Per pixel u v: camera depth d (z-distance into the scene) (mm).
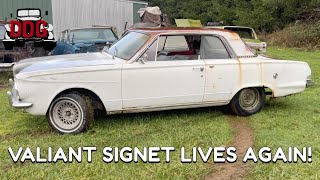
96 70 5680
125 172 4387
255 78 6613
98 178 4242
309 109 7148
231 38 6625
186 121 6352
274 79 6734
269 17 32156
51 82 5539
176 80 6117
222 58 6531
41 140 5398
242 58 6609
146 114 6695
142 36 6223
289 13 30938
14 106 5484
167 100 6125
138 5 23688
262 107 6867
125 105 5910
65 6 20266
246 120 6512
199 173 4398
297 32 23688
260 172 4445
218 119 6508
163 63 6027
